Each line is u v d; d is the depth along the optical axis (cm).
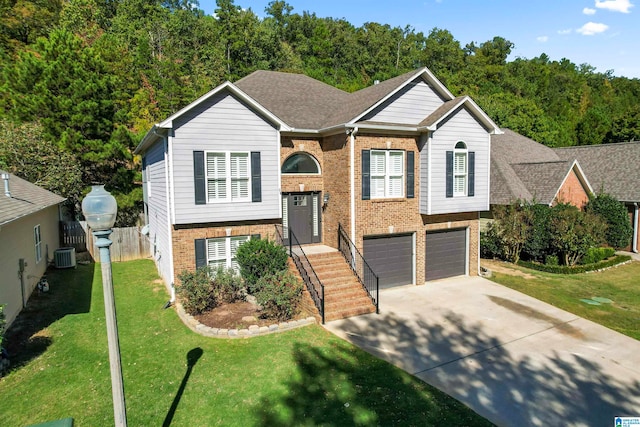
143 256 2022
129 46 5100
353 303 1224
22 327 1087
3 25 4578
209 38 5741
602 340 1054
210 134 1258
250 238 1363
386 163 1499
